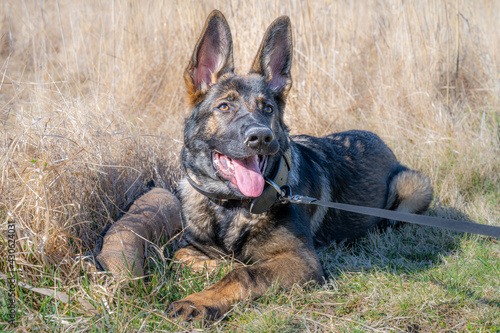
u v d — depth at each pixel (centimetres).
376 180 435
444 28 663
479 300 287
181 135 551
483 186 494
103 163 381
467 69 677
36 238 289
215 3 714
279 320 257
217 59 332
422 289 296
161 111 641
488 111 618
